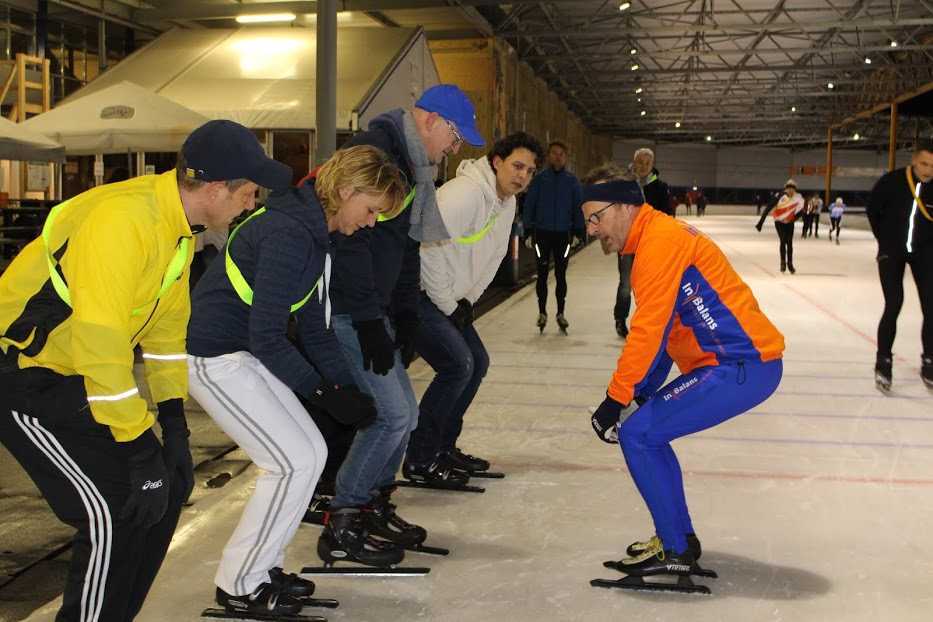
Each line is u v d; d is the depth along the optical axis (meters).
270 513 2.76
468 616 2.90
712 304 2.97
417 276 3.69
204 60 15.91
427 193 3.47
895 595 3.09
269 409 2.71
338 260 3.10
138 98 10.16
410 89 15.89
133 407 1.99
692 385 2.99
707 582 3.18
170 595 3.01
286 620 2.83
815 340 8.57
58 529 3.86
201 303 2.71
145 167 15.88
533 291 12.56
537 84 28.98
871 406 5.89
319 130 10.11
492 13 21.47
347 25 19.44
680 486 3.14
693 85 39.16
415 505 4.00
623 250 3.05
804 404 5.94
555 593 3.09
